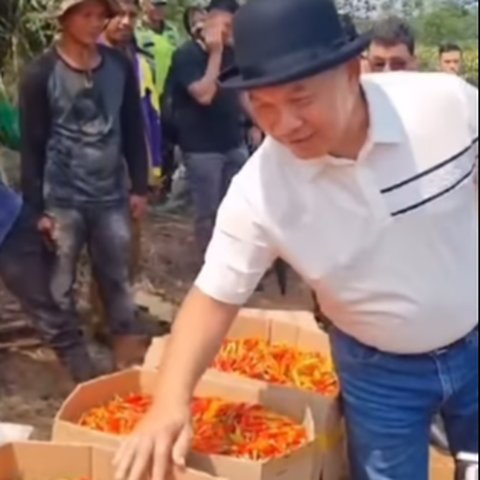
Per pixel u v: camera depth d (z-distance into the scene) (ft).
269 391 9.25
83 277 18.80
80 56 15.31
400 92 7.79
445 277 8.00
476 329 8.47
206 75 19.95
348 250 7.86
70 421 8.88
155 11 23.09
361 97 7.63
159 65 22.15
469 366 8.54
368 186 7.64
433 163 7.74
